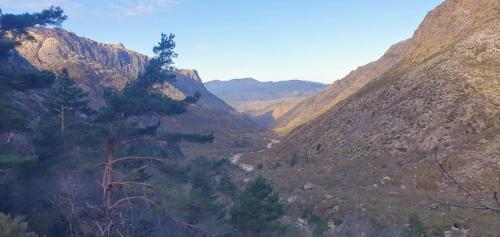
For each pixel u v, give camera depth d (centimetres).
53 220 1680
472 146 4588
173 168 1780
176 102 1639
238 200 2475
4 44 1627
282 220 3125
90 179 1847
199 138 1672
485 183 3775
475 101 5519
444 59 7150
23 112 1639
